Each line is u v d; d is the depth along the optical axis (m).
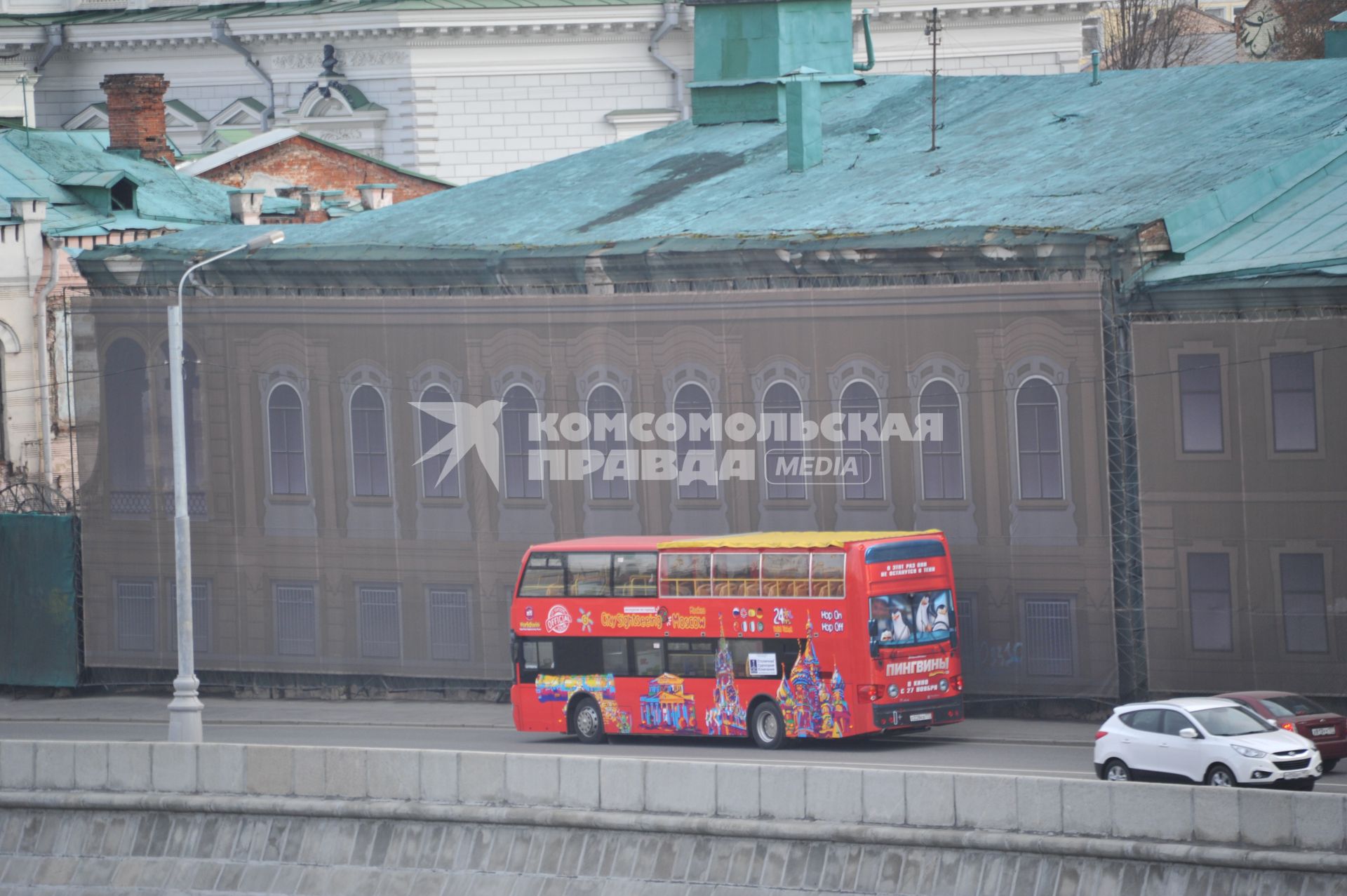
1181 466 125.38
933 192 145.00
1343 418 119.94
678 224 150.75
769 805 95.19
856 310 137.12
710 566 127.06
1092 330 128.00
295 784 106.31
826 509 139.00
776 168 162.75
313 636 158.38
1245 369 122.94
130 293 165.12
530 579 134.75
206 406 161.88
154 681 165.12
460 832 102.06
